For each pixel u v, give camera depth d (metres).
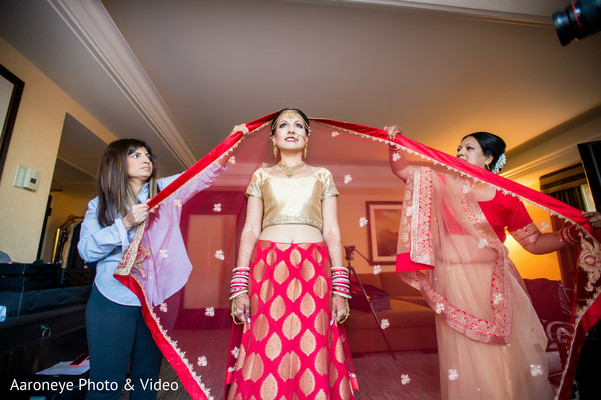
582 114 3.98
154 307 1.26
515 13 2.17
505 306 1.32
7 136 2.20
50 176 2.67
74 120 3.10
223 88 3.43
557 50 2.89
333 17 2.51
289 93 3.54
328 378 1.05
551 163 4.68
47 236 5.32
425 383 1.31
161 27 2.59
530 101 3.70
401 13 2.47
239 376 1.09
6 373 1.53
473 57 3.00
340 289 1.22
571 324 1.37
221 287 1.38
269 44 2.80
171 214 1.43
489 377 1.24
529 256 1.67
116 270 1.22
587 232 1.41
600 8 0.77
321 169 1.48
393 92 3.53
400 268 1.44
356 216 1.55
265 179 1.42
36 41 2.29
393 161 1.62
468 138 1.88
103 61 2.57
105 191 1.39
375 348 1.37
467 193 1.50
